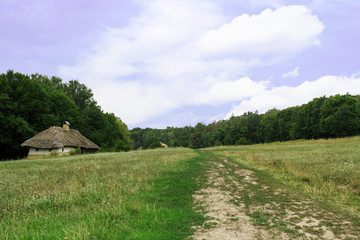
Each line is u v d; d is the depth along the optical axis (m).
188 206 7.84
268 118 90.94
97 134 54.41
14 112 38.09
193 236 5.35
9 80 42.72
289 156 19.53
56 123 46.41
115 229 5.66
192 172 14.45
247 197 8.88
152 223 6.09
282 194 9.12
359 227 5.62
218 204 8.01
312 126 63.69
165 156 24.53
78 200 8.21
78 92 74.56
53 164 19.70
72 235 5.12
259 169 15.37
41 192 9.12
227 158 23.84
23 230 5.40
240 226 5.96
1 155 40.41
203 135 125.38
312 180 10.75
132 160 20.86
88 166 17.09
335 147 26.83
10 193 8.98
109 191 9.23
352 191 8.58
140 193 9.39
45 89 48.44
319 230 5.55
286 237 5.23
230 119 136.88
